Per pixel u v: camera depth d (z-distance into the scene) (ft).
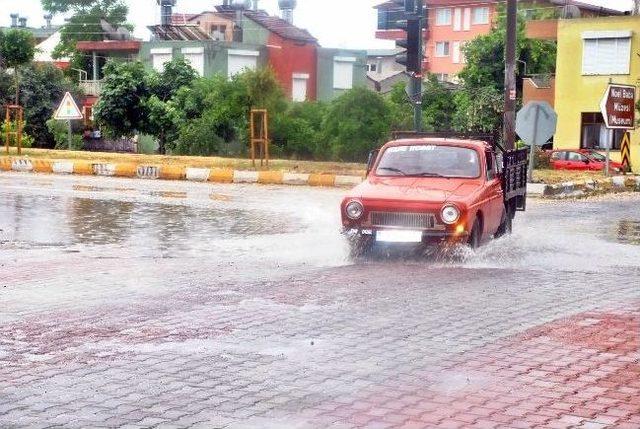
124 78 178.50
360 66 234.38
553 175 105.19
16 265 42.24
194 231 57.62
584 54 155.74
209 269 41.19
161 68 214.07
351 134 134.00
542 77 172.96
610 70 153.48
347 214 43.93
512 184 53.36
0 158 117.08
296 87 224.12
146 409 19.72
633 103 108.68
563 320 29.37
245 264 42.98
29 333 27.27
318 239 53.47
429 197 43.24
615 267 42.37
